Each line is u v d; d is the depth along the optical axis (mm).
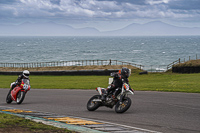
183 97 17047
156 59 125688
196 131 8547
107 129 8453
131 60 121375
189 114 11406
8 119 9484
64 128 8359
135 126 9273
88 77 41656
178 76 36781
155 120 10227
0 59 135000
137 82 31656
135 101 15492
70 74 46781
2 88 27188
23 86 15609
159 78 35844
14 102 16938
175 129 8805
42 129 8094
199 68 42188
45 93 21531
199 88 22156
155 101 15414
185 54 152875
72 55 153500
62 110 12961
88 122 9695
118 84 12062
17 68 57250
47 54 162125
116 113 11961
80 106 14242
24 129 8016
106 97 12328
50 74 47906
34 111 12461
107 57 138750
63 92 21984
